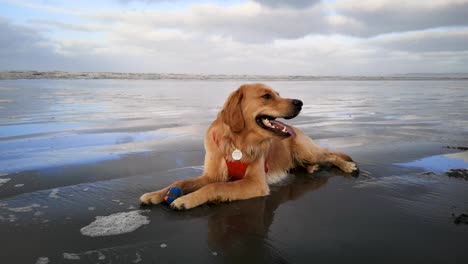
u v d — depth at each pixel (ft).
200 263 2.04
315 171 4.39
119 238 2.36
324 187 3.65
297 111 3.56
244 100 3.55
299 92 18.15
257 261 2.07
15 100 11.12
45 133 6.13
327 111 10.45
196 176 3.87
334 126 7.60
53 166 4.08
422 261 2.08
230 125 3.50
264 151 3.65
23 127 6.63
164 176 3.84
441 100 14.37
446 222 2.67
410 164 4.49
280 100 3.57
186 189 3.37
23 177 3.66
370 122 8.25
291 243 2.31
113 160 4.42
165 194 3.10
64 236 2.37
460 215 2.81
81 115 8.48
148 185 3.53
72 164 4.19
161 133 6.39
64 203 2.98
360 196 3.31
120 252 2.17
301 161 4.50
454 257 2.13
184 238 2.39
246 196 3.26
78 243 2.28
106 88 18.47
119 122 7.61
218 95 15.40
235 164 3.50
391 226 2.60
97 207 2.93
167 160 4.50
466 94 17.65
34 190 3.28
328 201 3.19
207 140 3.72
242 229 2.55
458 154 5.01
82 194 3.22
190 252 2.18
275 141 4.24
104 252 2.16
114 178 3.72
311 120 8.51
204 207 3.01
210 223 2.66
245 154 3.50
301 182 3.90
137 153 4.82
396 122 8.27
